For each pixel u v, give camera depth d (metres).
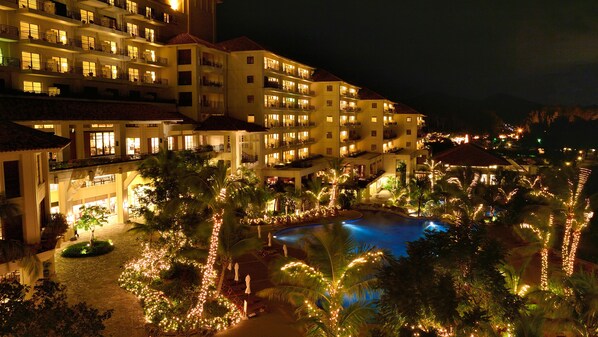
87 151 42.25
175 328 22.88
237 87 60.06
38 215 22.70
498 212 46.28
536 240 28.77
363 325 20.00
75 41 42.00
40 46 38.72
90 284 27.44
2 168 20.78
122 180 40.81
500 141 141.25
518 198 44.69
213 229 24.94
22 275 21.95
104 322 23.03
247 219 43.97
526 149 123.25
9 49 36.91
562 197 32.59
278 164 60.97
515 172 57.16
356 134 86.25
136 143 47.47
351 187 60.84
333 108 74.94
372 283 19.34
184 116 53.16
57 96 39.44
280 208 53.53
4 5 34.88
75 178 34.44
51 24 40.16
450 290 16.36
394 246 42.56
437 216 50.38
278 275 20.69
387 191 77.12
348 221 50.12
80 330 15.16
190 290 26.80
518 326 16.67
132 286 26.86
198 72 54.12
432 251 18.38
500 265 19.86
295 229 45.16
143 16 50.25
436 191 51.41
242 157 56.22
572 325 17.95
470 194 45.47
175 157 34.91
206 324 23.62
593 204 31.95
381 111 85.06
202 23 64.19
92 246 33.16
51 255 23.05
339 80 74.31
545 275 28.34
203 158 41.34
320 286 19.73
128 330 22.47
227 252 24.70
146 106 47.94
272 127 61.12
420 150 92.12
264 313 25.56
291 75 67.00
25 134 22.48
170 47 53.97
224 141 52.75
